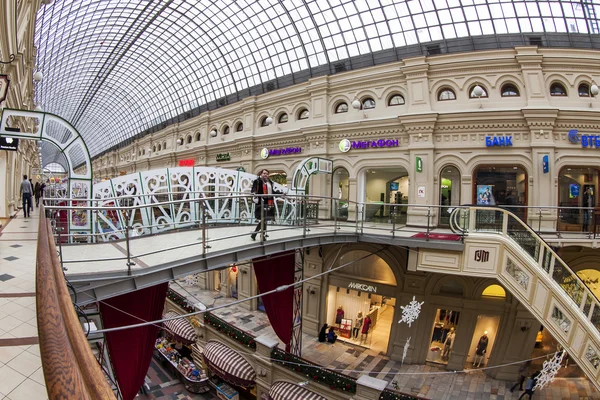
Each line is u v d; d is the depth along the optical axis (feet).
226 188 53.26
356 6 63.77
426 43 59.82
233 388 53.31
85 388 3.06
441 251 39.78
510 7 52.95
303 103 71.31
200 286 91.25
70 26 95.09
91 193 34.53
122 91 158.51
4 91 29.53
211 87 113.80
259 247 30.96
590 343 33.99
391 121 57.62
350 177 62.54
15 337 12.53
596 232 42.42
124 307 24.76
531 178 48.91
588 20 51.19
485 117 50.88
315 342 58.75
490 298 49.47
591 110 47.50
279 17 76.38
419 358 52.39
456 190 54.34
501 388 46.70
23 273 20.85
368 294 57.67
